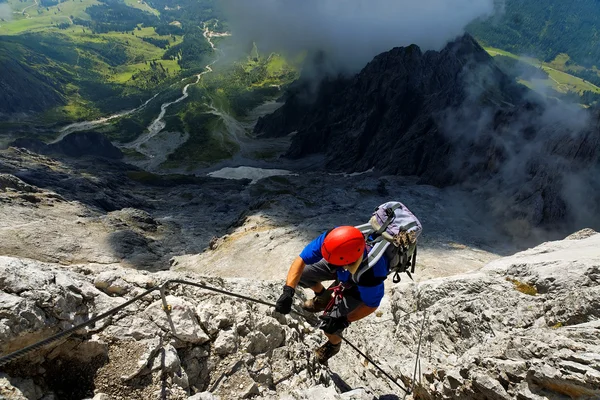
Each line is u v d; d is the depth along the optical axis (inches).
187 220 4830.2
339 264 229.6
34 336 227.1
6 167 5187.0
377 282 240.5
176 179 7268.7
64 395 236.2
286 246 3075.8
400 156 7150.6
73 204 4247.0
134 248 3491.6
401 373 422.0
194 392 265.1
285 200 4288.9
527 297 484.4
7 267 243.9
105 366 248.8
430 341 504.1
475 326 461.7
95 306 267.4
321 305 307.6
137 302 288.8
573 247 831.1
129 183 6727.4
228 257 3065.9
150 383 248.7
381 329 619.2
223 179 7716.5
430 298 592.7
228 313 328.8
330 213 4028.1
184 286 346.6
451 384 319.9
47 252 3083.2
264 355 317.4
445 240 3722.9
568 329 310.7
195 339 282.7
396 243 235.0
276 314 395.2
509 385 271.0
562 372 237.1
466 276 635.5
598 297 376.2
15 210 3614.7
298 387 303.7
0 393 202.1
